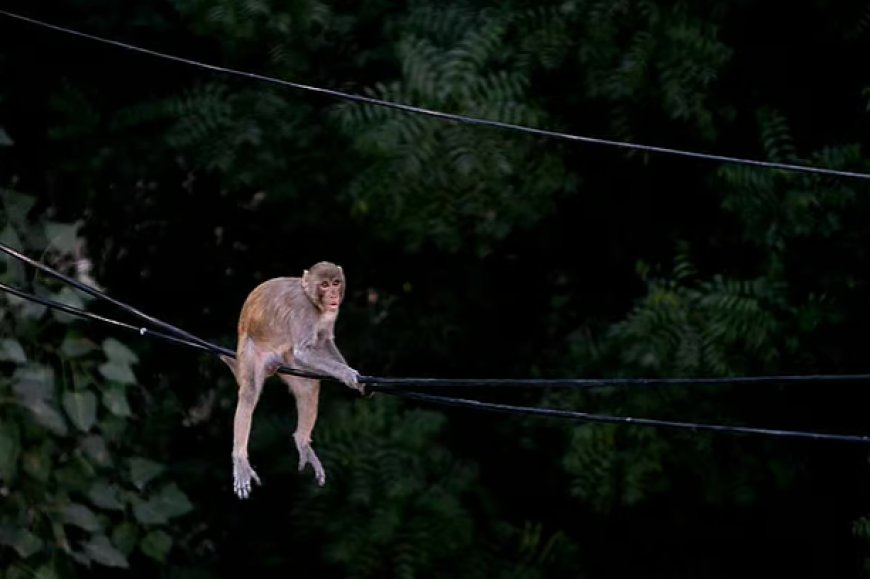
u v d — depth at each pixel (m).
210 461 18.38
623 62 16.05
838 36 16.86
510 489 18.66
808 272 16.84
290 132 16.70
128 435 17.19
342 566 18.28
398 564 17.03
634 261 18.16
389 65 16.95
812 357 16.67
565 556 17.92
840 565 18.30
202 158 16.69
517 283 18.70
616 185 17.83
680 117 16.70
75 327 15.35
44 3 17.55
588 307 18.45
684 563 18.67
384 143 15.75
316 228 18.20
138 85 17.62
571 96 16.56
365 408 17.38
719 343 16.28
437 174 15.98
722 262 17.61
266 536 18.38
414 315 18.64
